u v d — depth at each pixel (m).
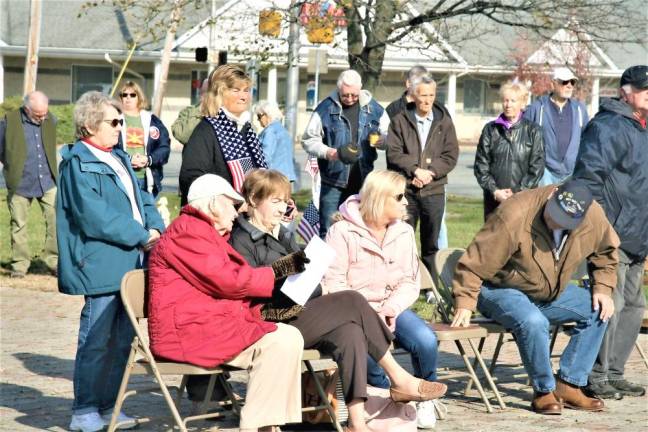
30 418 7.52
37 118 14.02
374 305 7.55
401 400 7.10
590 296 8.18
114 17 46.09
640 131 8.34
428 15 20.31
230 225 6.73
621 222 8.34
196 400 7.35
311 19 19.86
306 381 7.38
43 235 18.00
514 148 11.17
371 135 11.63
